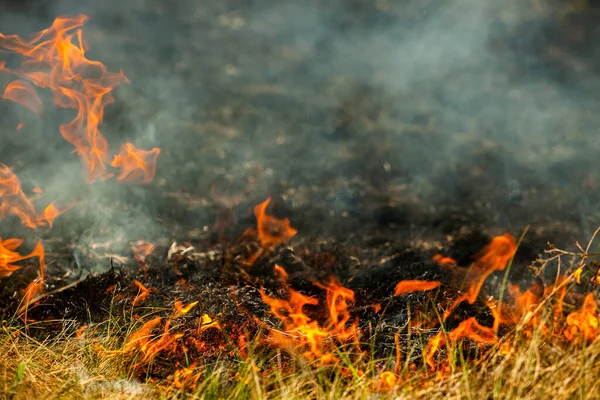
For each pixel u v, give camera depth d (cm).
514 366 556
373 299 755
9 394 562
